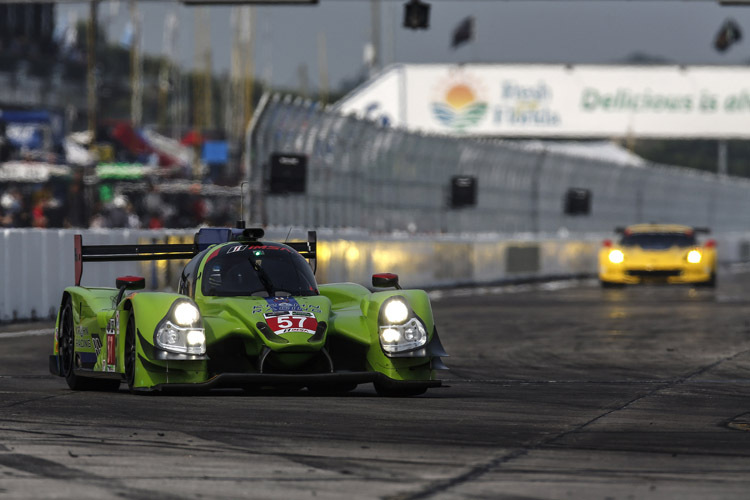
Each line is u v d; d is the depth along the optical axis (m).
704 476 23.34
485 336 59.84
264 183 86.50
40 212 124.88
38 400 34.19
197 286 36.59
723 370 45.25
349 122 98.00
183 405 32.81
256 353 34.22
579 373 44.34
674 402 35.50
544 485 22.20
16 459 24.38
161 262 71.88
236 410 31.88
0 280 63.56
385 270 98.19
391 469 23.56
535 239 127.62
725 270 161.50
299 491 21.39
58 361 39.47
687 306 82.38
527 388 39.38
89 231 69.25
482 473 23.28
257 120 85.94
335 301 37.81
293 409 32.34
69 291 38.81
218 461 24.27
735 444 27.38
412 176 108.12
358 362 36.31
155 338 33.69
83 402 33.62
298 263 37.44
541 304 85.06
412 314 35.56
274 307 34.81
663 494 21.56
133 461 24.20
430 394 37.12
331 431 28.41
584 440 27.73
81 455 24.86
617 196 155.62
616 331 62.62
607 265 103.06
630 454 25.83
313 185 93.00
